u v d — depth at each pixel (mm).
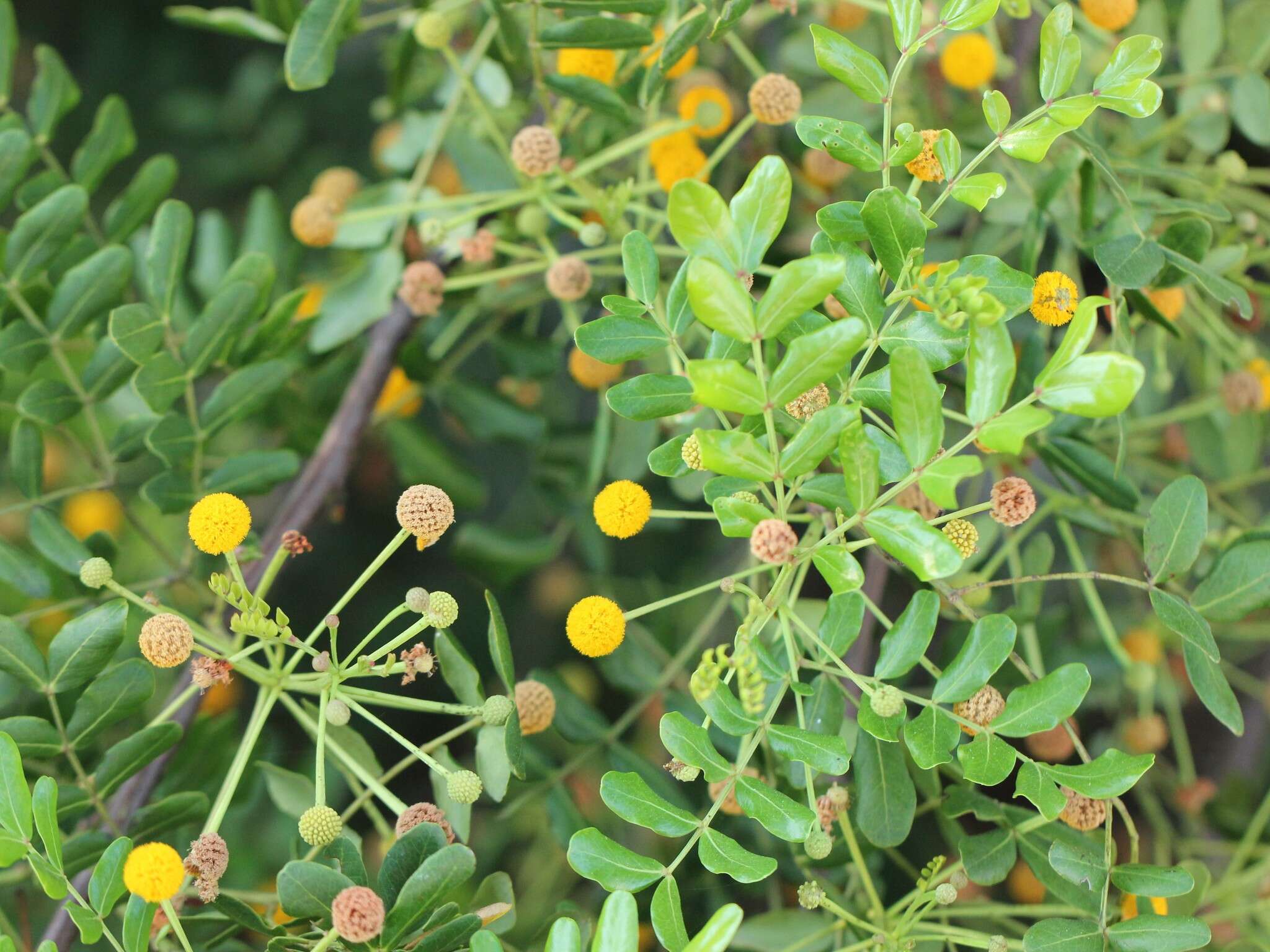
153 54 1052
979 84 717
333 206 741
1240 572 626
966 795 651
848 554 584
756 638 611
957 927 698
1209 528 739
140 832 648
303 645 619
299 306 697
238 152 1051
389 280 736
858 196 762
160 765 669
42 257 673
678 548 880
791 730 602
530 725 665
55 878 601
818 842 624
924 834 731
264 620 616
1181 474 769
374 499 960
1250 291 742
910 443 575
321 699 623
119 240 714
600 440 731
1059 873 608
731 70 787
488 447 986
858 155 601
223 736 712
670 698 709
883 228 590
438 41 700
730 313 568
